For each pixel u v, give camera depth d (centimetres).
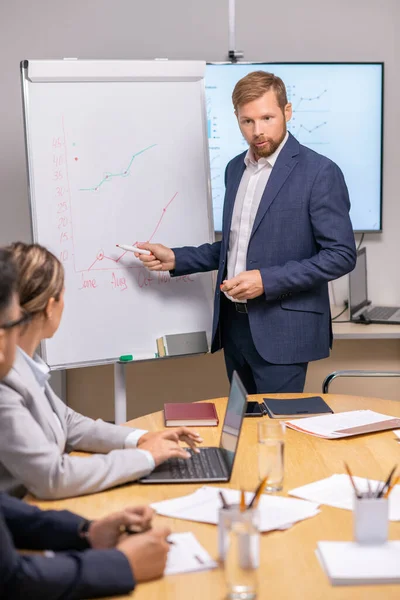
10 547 113
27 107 289
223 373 388
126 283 301
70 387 381
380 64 382
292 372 277
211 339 310
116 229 300
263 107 267
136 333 302
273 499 152
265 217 275
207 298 312
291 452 183
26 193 384
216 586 117
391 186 394
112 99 299
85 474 157
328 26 382
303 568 123
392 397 384
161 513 146
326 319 284
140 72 301
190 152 309
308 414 214
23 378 165
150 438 180
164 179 306
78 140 295
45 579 113
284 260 275
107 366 381
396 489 155
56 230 292
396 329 345
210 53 380
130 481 164
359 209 392
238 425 164
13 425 156
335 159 387
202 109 310
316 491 156
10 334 118
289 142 278
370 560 122
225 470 168
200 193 312
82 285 295
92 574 115
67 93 293
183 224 309
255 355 281
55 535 132
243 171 289
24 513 135
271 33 381
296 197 272
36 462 154
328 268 266
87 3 375
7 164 382
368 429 198
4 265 120
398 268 398
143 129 303
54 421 173
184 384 388
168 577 120
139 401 387
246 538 113
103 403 384
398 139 391
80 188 295
